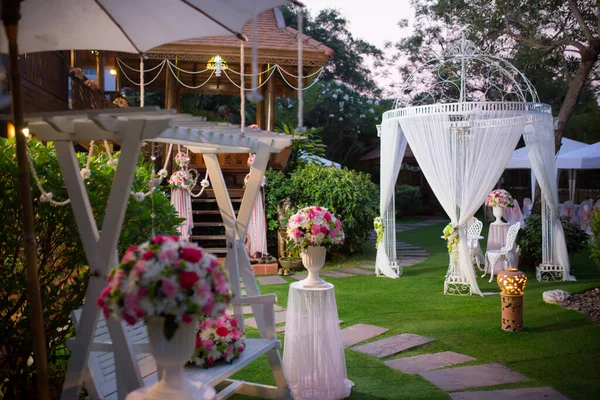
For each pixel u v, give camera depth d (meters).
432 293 8.51
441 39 23.14
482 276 9.98
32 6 3.29
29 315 3.84
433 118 8.53
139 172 4.95
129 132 2.81
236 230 4.22
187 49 11.28
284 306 7.66
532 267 10.47
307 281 4.64
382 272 10.11
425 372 5.03
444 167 8.52
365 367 5.20
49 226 4.03
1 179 3.85
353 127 27.22
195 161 12.34
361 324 6.71
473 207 8.41
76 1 3.33
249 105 20.23
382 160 10.04
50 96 9.53
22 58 8.03
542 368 5.07
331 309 4.48
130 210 4.38
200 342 3.50
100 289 2.89
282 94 14.87
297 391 4.41
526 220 10.49
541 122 9.02
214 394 2.65
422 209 24.92
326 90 26.73
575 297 7.86
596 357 5.34
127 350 2.90
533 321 6.70
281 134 4.25
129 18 3.48
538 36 16.59
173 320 2.43
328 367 4.39
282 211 11.19
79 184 2.95
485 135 8.31
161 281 2.34
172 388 2.56
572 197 18.69
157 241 2.52
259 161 4.25
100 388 3.25
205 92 15.19
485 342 5.92
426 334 6.25
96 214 4.25
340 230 4.69
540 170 9.34
